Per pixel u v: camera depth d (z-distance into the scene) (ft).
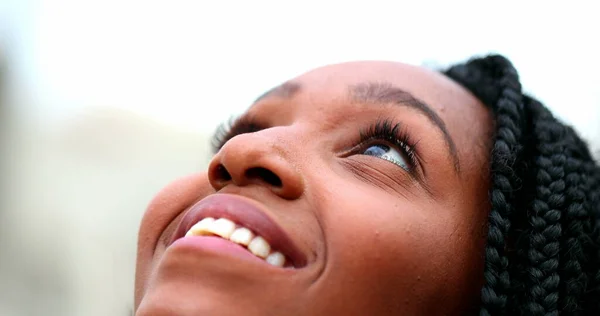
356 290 3.40
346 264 3.39
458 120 4.38
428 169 4.02
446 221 3.93
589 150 5.17
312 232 3.46
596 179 4.92
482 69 5.17
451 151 4.16
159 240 4.16
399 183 3.88
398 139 4.04
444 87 4.53
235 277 3.26
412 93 4.22
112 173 11.08
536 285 3.99
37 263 10.54
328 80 4.25
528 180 4.40
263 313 3.24
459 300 3.91
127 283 10.08
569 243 4.17
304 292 3.33
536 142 4.54
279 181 3.53
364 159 3.92
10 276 10.42
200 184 4.17
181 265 3.33
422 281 3.67
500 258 3.96
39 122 11.52
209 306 3.21
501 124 4.45
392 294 3.52
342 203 3.50
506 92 4.66
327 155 3.90
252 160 3.50
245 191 3.55
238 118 4.71
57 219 10.81
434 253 3.77
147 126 11.34
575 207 4.24
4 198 10.94
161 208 4.18
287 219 3.45
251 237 3.43
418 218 3.76
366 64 4.40
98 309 10.02
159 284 3.37
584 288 4.22
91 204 10.83
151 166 10.90
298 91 4.28
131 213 10.57
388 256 3.50
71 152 11.36
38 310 10.22
